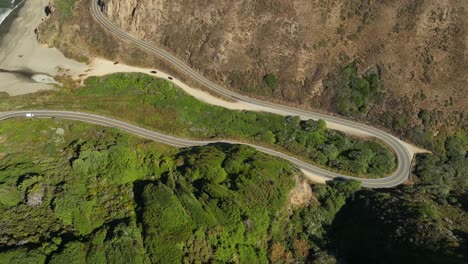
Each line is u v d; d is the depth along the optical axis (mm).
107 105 87875
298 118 88500
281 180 70562
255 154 76125
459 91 85688
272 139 84688
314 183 77688
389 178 80188
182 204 63812
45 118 80688
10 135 74812
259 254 62938
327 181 78500
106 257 56000
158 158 74875
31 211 60156
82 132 79188
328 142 85875
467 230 64125
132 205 65000
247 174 69562
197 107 90625
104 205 64250
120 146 73625
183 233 60156
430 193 74750
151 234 59375
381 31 90562
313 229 68500
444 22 89125
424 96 86000
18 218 58656
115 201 65125
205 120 88312
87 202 63281
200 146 80812
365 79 89000
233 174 70625
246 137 85500
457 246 58156
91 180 68000
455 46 87750
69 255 53594
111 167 69812
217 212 63656
